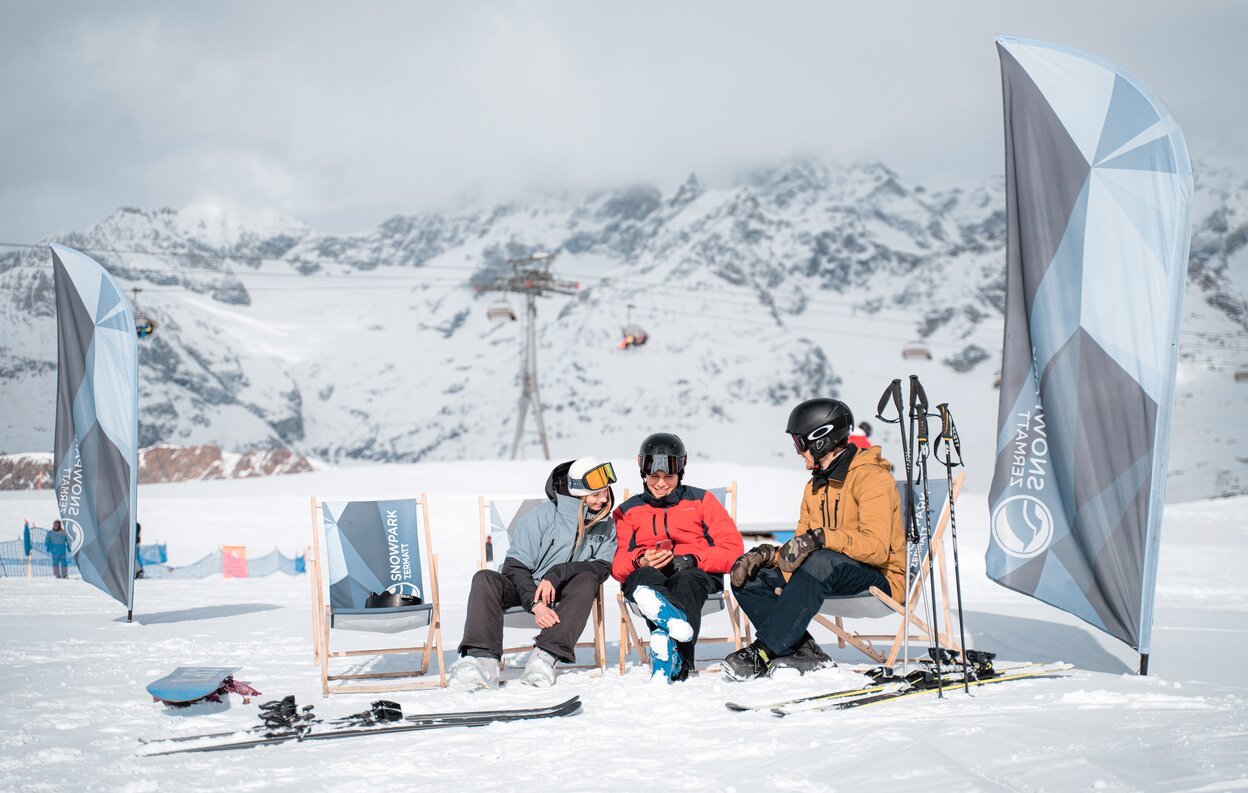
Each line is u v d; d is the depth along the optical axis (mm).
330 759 3576
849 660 5809
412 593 5301
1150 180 4812
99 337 8727
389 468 48125
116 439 8703
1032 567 5059
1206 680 4715
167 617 9312
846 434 5379
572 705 4328
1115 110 4922
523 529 5504
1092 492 4906
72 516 8781
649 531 5496
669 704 4449
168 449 90000
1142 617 4773
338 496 39844
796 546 5012
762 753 3496
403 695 4852
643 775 3250
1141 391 4801
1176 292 4742
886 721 3900
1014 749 3305
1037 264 5094
